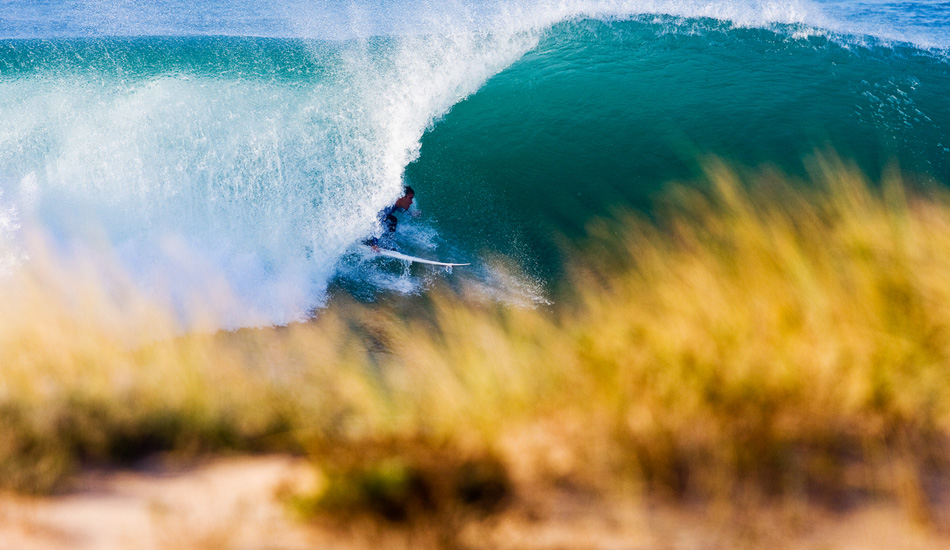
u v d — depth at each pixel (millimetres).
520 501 2225
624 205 7855
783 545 1943
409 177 8586
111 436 2850
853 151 8492
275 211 7711
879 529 1977
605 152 8906
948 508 2039
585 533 2064
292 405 3117
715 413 2508
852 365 2621
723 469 2266
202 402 3062
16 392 2998
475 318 3449
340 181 8305
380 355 4871
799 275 3215
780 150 8641
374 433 2754
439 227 7785
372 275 6934
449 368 3064
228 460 2795
